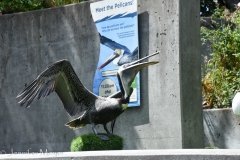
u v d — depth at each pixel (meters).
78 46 14.37
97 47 14.02
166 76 12.77
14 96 15.38
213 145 13.94
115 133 13.50
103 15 13.79
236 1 21.38
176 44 12.67
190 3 13.01
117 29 13.53
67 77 10.16
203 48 17.80
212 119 13.99
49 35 14.90
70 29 14.53
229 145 13.62
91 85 14.06
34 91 10.05
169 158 7.90
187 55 12.83
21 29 15.36
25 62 15.25
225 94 14.82
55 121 14.60
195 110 12.87
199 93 13.05
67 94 10.37
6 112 15.49
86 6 14.24
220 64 15.53
